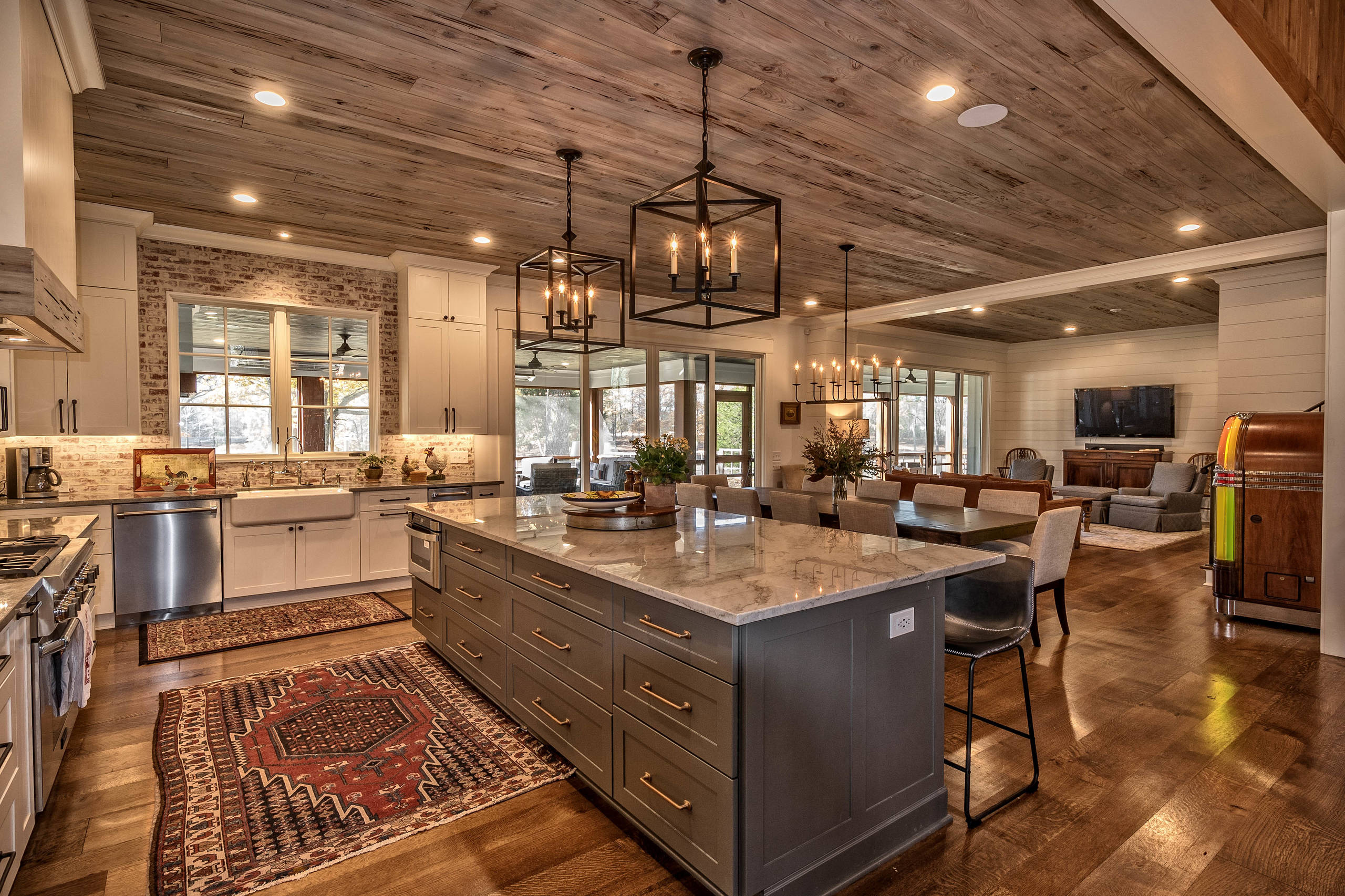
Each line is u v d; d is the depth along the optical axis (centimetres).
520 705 274
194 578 441
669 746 189
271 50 248
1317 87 264
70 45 236
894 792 205
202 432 498
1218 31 199
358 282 547
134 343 434
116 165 355
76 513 403
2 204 190
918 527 386
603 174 371
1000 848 205
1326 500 379
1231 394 581
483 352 571
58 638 209
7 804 172
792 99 287
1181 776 246
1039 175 371
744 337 815
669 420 751
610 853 204
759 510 475
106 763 256
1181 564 630
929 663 216
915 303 741
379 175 371
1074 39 242
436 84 273
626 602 207
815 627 182
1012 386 1153
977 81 273
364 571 508
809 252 531
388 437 563
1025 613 239
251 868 195
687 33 238
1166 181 381
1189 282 655
